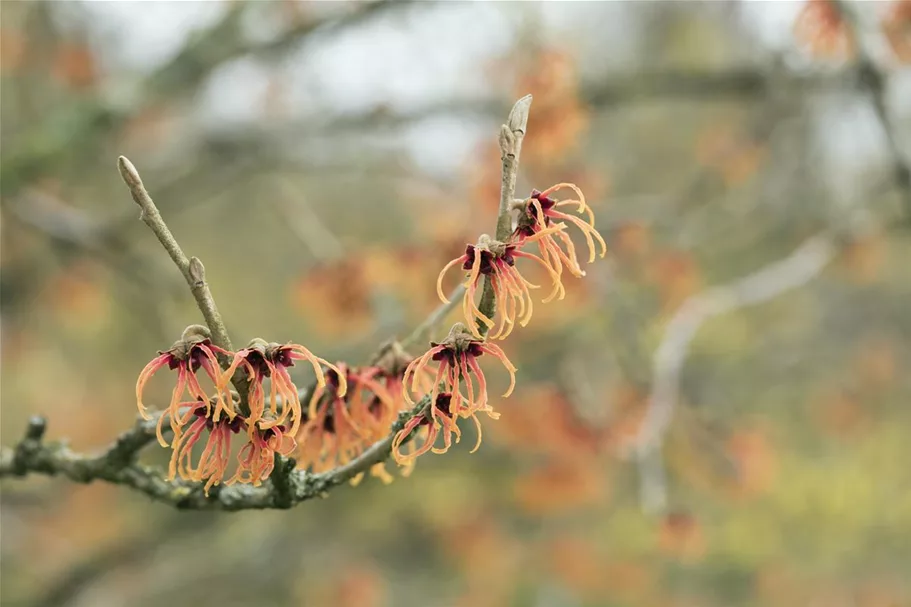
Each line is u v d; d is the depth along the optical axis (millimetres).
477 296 1677
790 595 7926
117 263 5301
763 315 8289
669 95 5566
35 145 4875
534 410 4875
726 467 5250
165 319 5543
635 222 4852
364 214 7617
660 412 3896
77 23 6371
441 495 8203
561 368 5207
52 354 8391
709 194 6324
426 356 1294
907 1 3771
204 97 6770
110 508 8359
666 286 5195
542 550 8188
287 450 1311
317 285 4223
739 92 5578
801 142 6027
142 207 1250
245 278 8500
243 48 5480
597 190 4293
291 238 8227
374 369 1642
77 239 5125
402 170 5570
